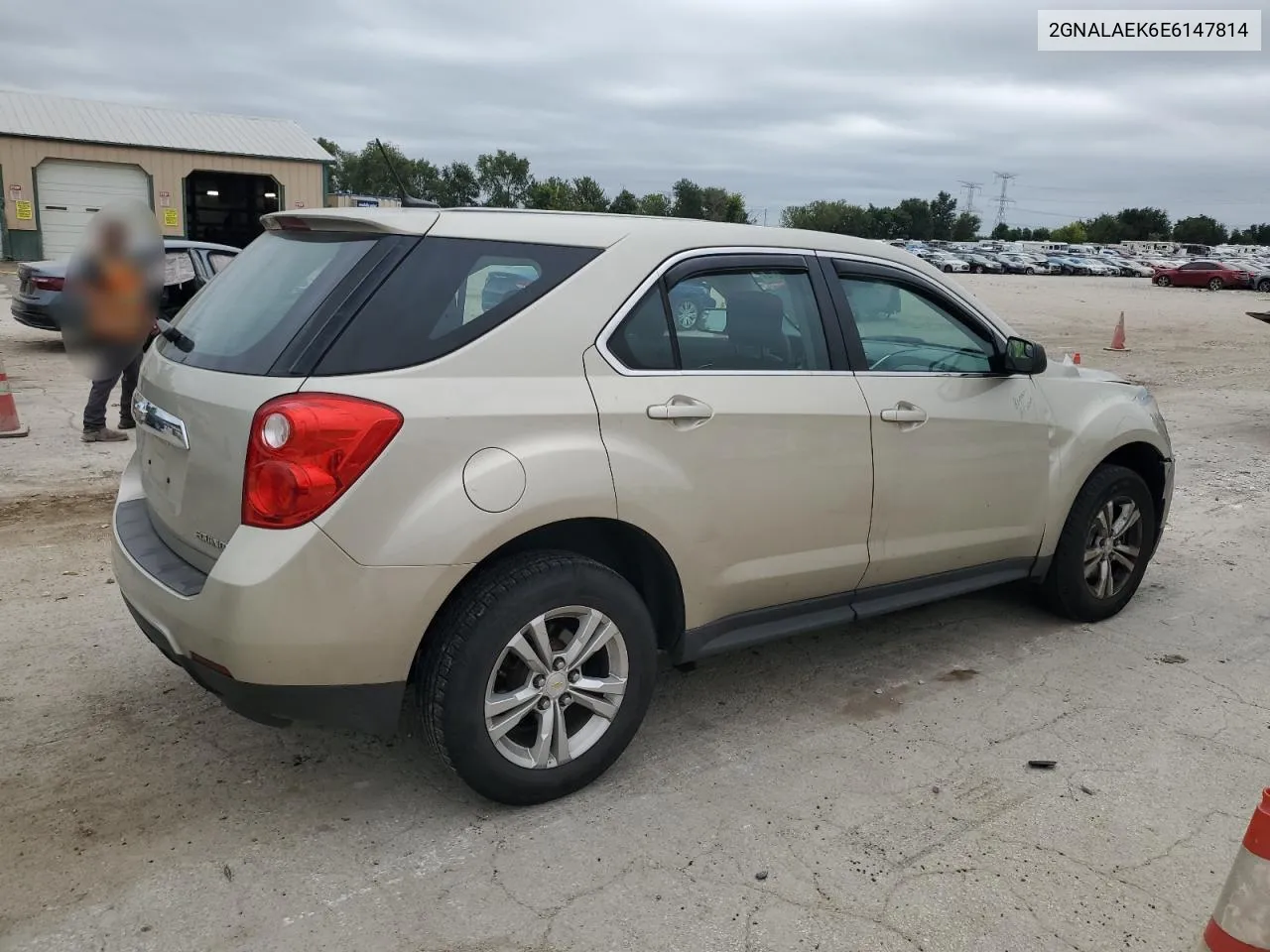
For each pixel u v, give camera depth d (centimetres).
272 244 339
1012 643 464
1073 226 14038
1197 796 336
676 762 349
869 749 362
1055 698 407
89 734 355
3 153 2825
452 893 276
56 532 578
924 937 263
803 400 356
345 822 308
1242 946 210
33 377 1120
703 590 343
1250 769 355
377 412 273
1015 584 550
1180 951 260
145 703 378
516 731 325
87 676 399
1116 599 495
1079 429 457
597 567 312
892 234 12062
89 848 291
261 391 275
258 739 355
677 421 324
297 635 270
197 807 313
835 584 380
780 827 311
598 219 336
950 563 417
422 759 346
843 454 367
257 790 324
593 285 318
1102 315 2756
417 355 286
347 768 339
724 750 358
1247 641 475
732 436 337
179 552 310
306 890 276
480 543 286
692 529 331
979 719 387
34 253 2927
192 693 387
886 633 473
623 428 313
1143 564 504
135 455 382
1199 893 284
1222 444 948
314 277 300
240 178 3288
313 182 3259
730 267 353
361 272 290
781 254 370
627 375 320
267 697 276
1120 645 466
